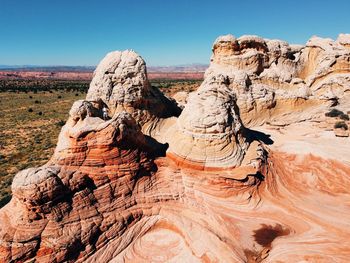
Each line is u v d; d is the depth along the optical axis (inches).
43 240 497.7
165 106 1133.7
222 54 1483.8
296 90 1429.6
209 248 542.6
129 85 973.2
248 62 1453.0
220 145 722.8
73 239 508.1
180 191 665.6
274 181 760.3
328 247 554.3
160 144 807.1
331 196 743.1
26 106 3147.1
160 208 628.4
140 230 587.5
